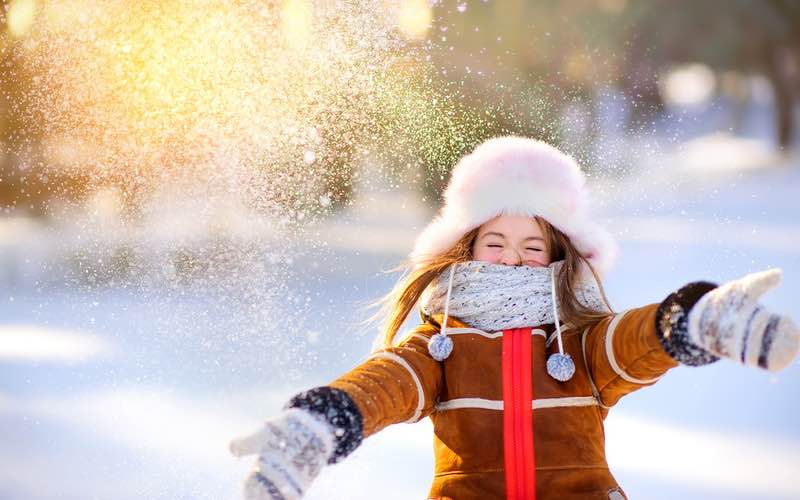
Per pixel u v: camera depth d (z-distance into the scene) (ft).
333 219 63.62
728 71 172.35
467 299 13.57
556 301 13.60
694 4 150.71
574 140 59.16
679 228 75.41
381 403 11.85
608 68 114.52
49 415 24.86
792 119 175.52
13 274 45.93
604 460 12.90
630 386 12.63
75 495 18.86
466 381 12.98
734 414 26.22
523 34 94.32
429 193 64.44
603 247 14.58
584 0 112.06
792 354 10.33
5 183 46.01
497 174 14.24
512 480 12.50
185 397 26.30
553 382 12.93
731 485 20.33
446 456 12.93
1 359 31.07
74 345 32.73
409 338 13.44
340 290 44.21
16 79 29.07
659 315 11.27
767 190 110.32
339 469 21.44
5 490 19.21
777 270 10.50
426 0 27.17
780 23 158.30
